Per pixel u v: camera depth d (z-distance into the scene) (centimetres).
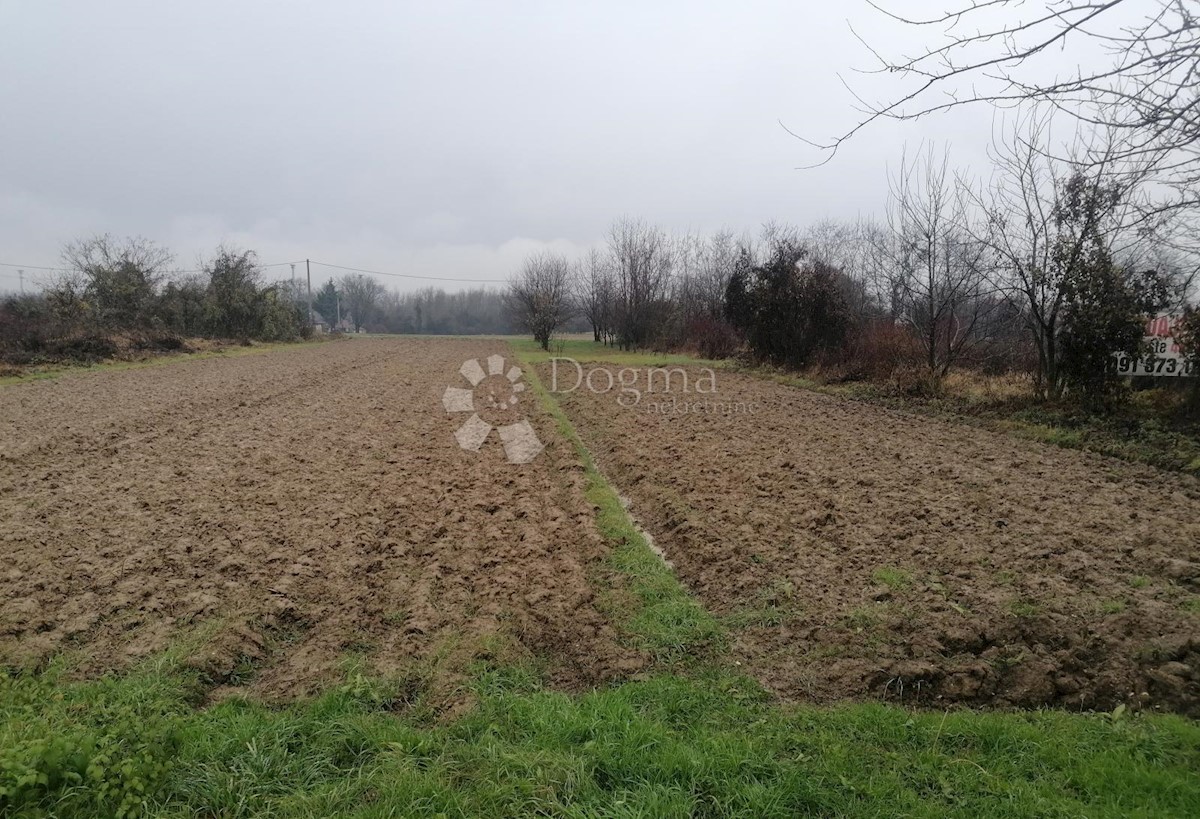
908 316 2005
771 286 2370
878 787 346
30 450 1100
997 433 1249
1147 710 410
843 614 536
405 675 462
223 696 450
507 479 1000
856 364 1936
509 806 334
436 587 615
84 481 944
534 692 448
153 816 328
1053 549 651
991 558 638
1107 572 594
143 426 1337
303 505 846
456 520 799
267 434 1292
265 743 384
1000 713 415
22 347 2364
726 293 2717
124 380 2070
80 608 553
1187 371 1149
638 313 3584
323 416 1519
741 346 2827
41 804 318
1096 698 423
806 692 446
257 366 2686
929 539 696
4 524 761
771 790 345
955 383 1605
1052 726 396
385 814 330
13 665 467
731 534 732
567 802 341
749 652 496
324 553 688
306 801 341
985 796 340
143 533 735
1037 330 1452
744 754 371
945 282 1711
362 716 413
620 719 406
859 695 442
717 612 570
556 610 566
